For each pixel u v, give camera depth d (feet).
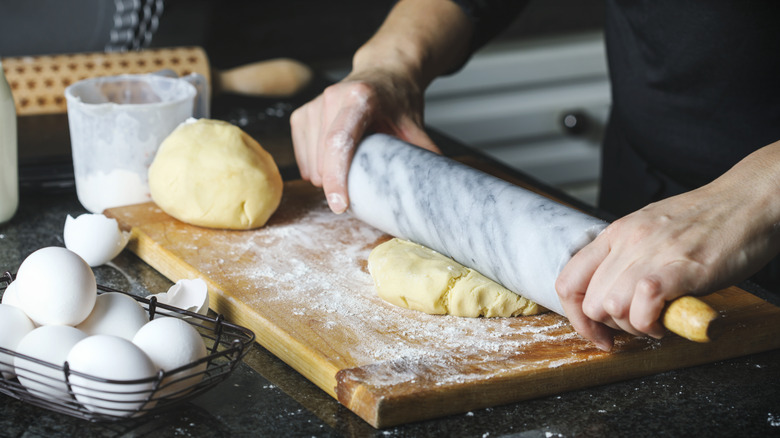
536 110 7.93
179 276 3.33
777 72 3.94
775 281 4.24
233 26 6.61
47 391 2.26
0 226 3.82
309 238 3.65
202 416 2.42
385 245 3.28
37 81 4.91
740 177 2.67
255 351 2.86
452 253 3.18
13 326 2.38
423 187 3.26
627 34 4.54
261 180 3.64
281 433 2.36
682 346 2.77
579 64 7.95
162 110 3.84
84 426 2.34
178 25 6.03
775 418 2.53
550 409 2.55
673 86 4.28
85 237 3.35
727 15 3.90
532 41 7.75
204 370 2.39
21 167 4.27
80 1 5.53
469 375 2.52
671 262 2.36
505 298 2.95
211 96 5.47
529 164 8.13
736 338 2.88
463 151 5.14
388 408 2.38
